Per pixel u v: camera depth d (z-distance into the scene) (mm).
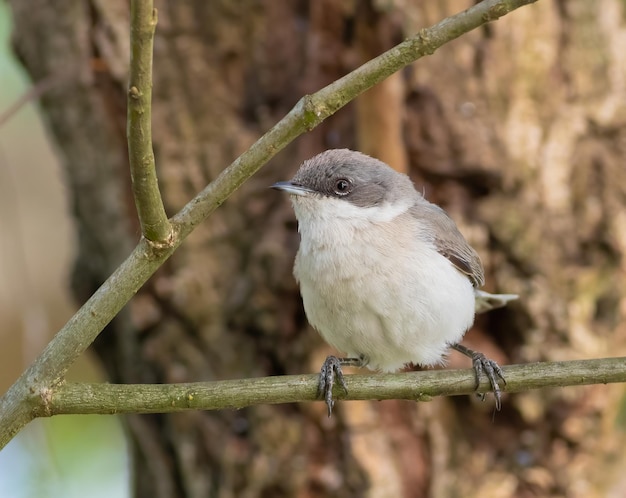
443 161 10898
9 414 6465
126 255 11680
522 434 10844
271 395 7164
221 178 6453
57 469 11648
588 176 11188
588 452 10883
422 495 10562
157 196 6184
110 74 11633
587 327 10914
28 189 15820
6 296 14938
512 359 10938
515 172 10891
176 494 11430
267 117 11438
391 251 9031
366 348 9367
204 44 11500
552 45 11305
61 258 15766
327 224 9180
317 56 11219
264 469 10500
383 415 10555
